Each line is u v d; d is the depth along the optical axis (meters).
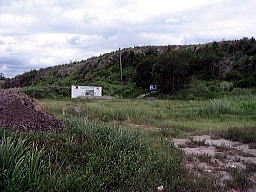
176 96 32.06
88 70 63.97
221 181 4.38
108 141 5.24
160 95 34.25
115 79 51.97
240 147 6.99
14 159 3.47
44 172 3.55
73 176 3.57
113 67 58.12
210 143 7.51
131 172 4.09
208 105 15.54
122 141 5.30
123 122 11.59
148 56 55.91
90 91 38.50
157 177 4.09
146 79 41.78
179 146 6.88
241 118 12.38
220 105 14.78
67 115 11.69
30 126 5.98
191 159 5.54
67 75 71.00
